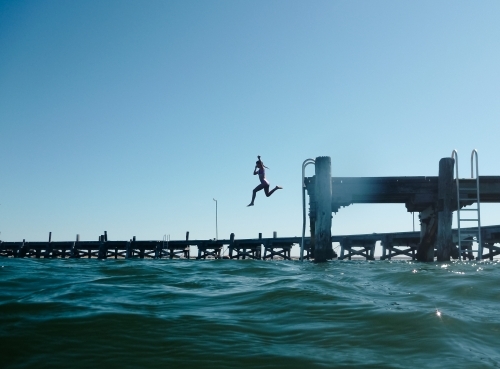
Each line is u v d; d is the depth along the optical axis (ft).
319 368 13.21
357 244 126.72
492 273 35.24
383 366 13.29
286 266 52.90
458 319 18.10
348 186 66.39
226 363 13.74
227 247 151.53
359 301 22.47
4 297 23.54
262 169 61.36
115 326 17.39
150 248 165.37
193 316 19.39
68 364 13.69
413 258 115.24
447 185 65.41
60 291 25.91
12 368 13.34
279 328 17.56
